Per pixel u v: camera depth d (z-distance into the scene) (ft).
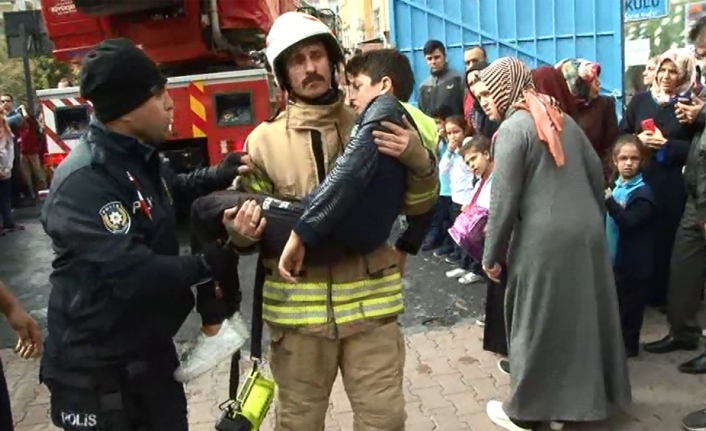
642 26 31.22
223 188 8.63
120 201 7.07
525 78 11.65
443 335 16.60
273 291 8.33
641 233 14.30
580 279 11.47
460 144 20.62
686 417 12.00
